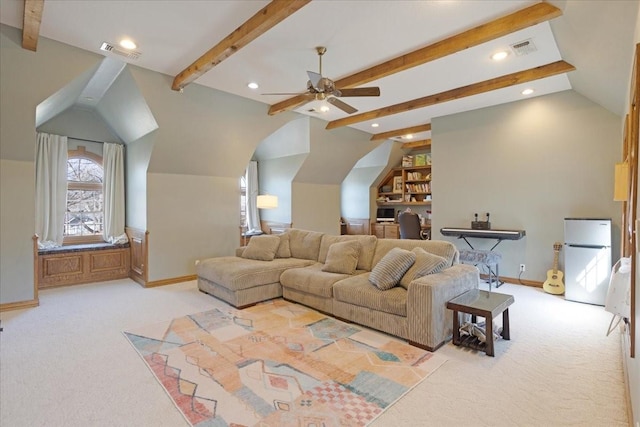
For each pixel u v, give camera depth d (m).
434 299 2.68
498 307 2.66
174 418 1.86
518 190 4.91
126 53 3.54
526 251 4.86
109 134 5.65
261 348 2.75
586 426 1.80
